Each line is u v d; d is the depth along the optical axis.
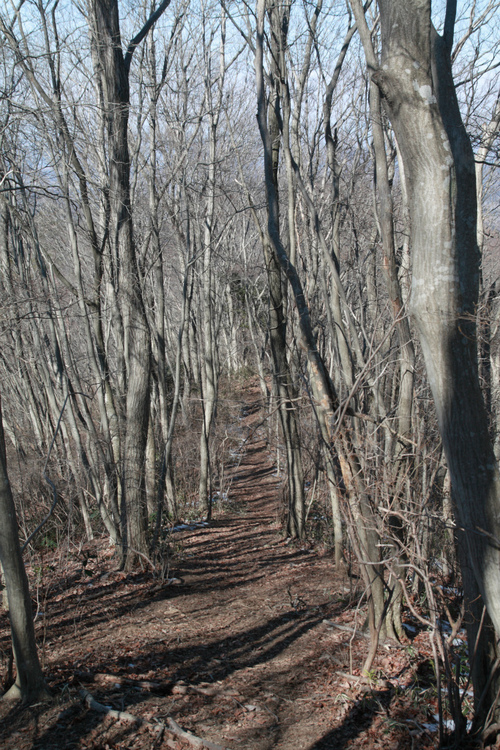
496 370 6.62
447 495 5.79
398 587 6.45
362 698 5.31
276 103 8.14
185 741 4.53
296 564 10.43
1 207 10.80
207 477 14.95
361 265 9.18
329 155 7.39
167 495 14.00
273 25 7.93
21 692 5.09
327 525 12.13
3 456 4.85
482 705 4.29
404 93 3.20
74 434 10.59
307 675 5.88
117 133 9.30
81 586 8.93
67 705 5.00
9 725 4.72
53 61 9.59
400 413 5.84
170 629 7.23
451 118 3.46
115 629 7.21
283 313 12.33
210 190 14.50
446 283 3.31
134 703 5.12
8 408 14.10
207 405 15.09
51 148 9.37
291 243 6.80
